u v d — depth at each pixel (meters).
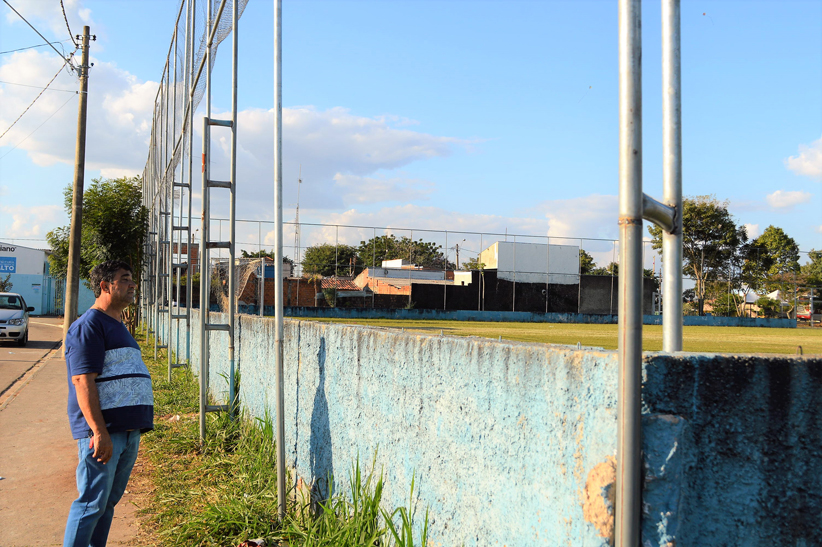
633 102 1.21
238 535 3.33
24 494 4.32
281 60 3.60
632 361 1.17
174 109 10.69
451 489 2.01
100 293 2.81
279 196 3.55
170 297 10.02
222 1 5.77
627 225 1.20
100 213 19.09
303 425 3.83
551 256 42.41
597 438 1.32
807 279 45.25
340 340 3.20
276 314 3.51
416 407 2.31
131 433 2.81
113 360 2.72
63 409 7.63
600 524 1.28
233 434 5.43
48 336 21.23
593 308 39.47
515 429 1.66
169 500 3.95
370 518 2.57
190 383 8.82
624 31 1.22
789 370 1.28
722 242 41.38
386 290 37.97
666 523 1.19
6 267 39.34
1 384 9.66
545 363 1.54
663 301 1.52
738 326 36.59
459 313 34.66
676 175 1.49
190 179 8.09
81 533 2.61
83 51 13.91
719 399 1.26
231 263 5.86
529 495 1.57
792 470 1.26
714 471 1.25
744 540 1.24
